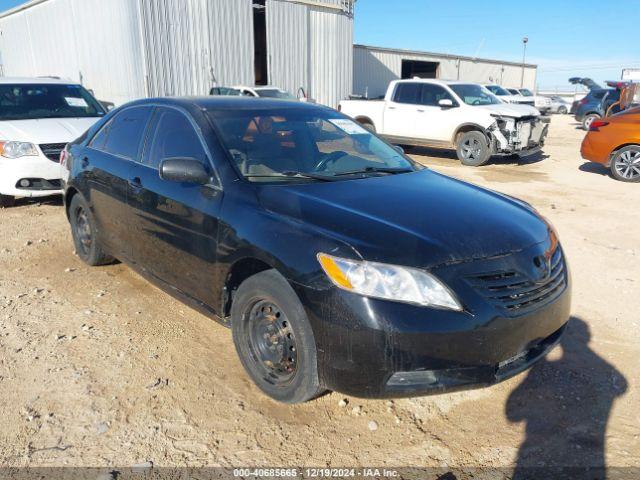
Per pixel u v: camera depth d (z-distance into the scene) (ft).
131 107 15.16
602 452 9.21
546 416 10.18
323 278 8.88
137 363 11.67
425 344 8.48
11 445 9.14
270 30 64.44
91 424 9.71
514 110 39.99
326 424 9.87
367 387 8.75
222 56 60.85
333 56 71.97
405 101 44.98
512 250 9.56
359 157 13.43
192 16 57.82
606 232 22.30
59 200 26.48
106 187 14.69
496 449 9.30
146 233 13.23
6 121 24.90
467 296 8.75
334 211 9.89
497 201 11.68
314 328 9.04
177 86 58.08
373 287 8.58
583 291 16.02
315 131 13.55
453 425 9.92
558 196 29.63
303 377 9.42
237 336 10.77
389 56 119.44
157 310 14.23
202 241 11.25
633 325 13.82
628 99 67.77
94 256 16.55
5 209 24.72
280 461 8.93
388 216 9.85
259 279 10.00
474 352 8.73
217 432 9.58
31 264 17.51
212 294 11.33
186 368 11.52
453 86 43.24
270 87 57.67
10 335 12.79
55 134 23.85
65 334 12.88
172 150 12.85
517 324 9.08
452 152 49.47
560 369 11.73
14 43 89.20
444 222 9.83
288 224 9.74
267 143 12.36
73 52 69.10
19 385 10.80
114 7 57.88
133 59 57.16
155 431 9.57
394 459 9.04
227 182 11.13
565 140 60.85
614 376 11.48
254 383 10.87
